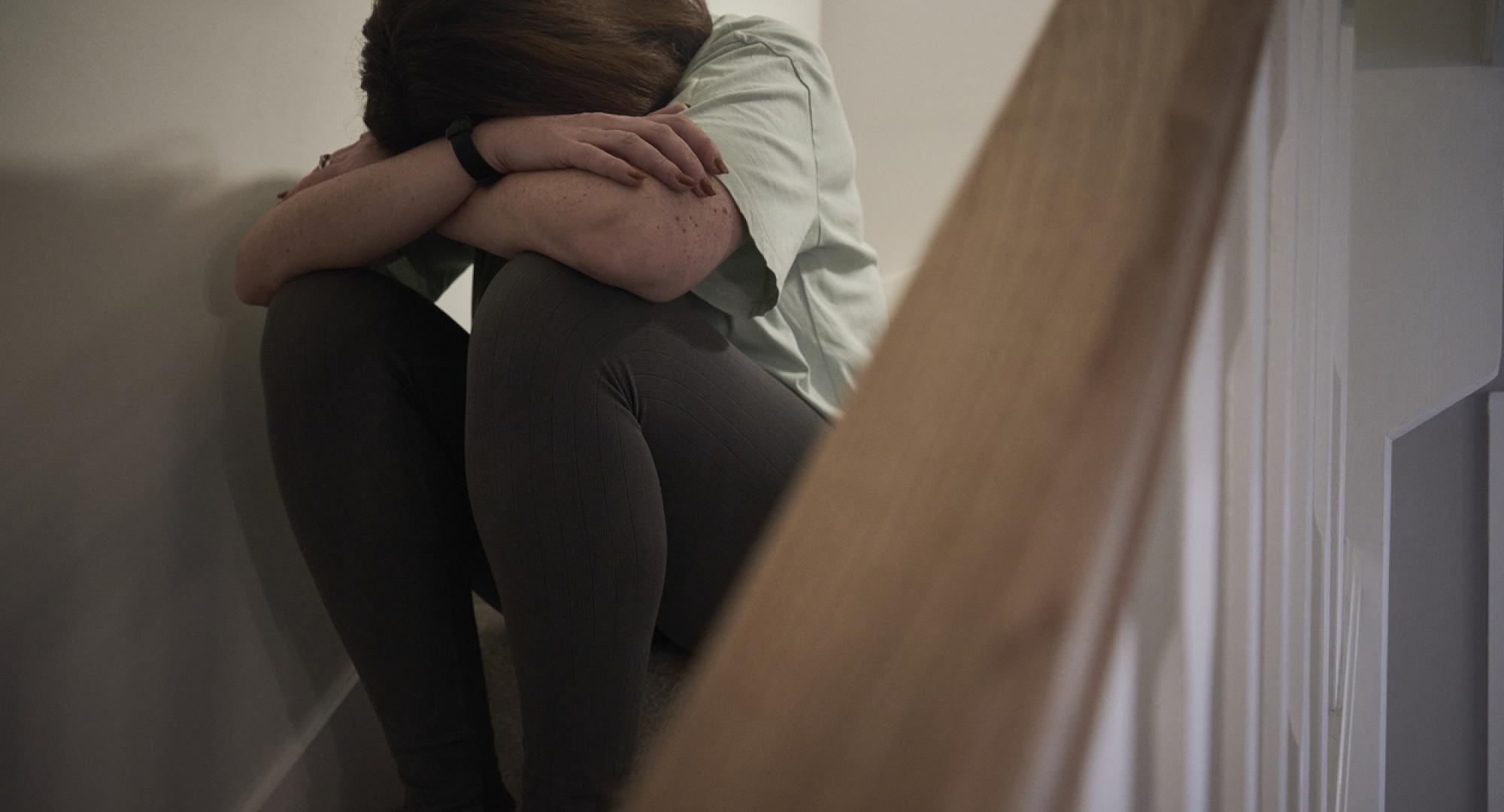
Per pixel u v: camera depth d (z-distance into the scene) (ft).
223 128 3.05
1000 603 0.56
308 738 3.31
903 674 0.54
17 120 2.51
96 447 2.70
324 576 2.56
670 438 2.31
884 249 7.17
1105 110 0.80
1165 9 0.85
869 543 0.60
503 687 3.38
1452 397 4.62
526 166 2.45
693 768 0.53
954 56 6.90
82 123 2.65
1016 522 0.59
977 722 0.52
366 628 2.54
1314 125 1.55
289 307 2.59
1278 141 1.31
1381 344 4.72
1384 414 4.72
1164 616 0.98
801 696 0.54
